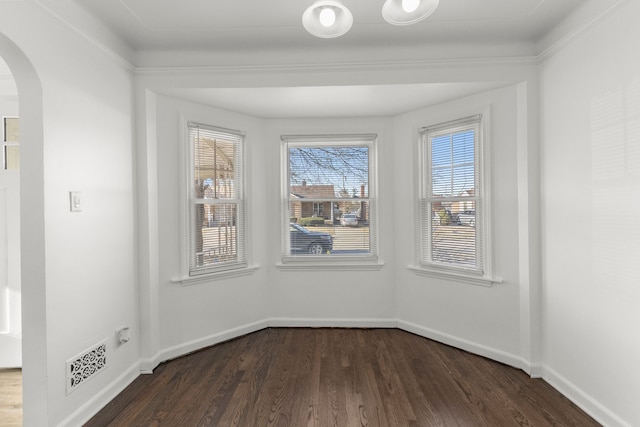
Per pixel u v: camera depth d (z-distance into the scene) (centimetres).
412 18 179
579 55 217
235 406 221
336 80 272
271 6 217
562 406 219
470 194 301
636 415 182
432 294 326
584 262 215
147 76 271
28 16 175
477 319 294
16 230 268
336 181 362
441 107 315
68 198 201
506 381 250
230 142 339
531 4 216
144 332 269
